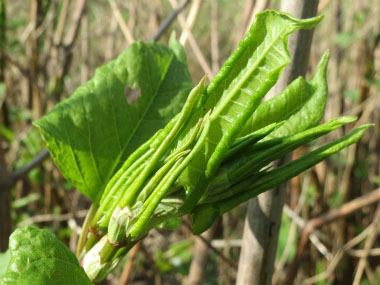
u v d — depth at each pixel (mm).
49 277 167
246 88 171
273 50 166
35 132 773
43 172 768
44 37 846
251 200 260
